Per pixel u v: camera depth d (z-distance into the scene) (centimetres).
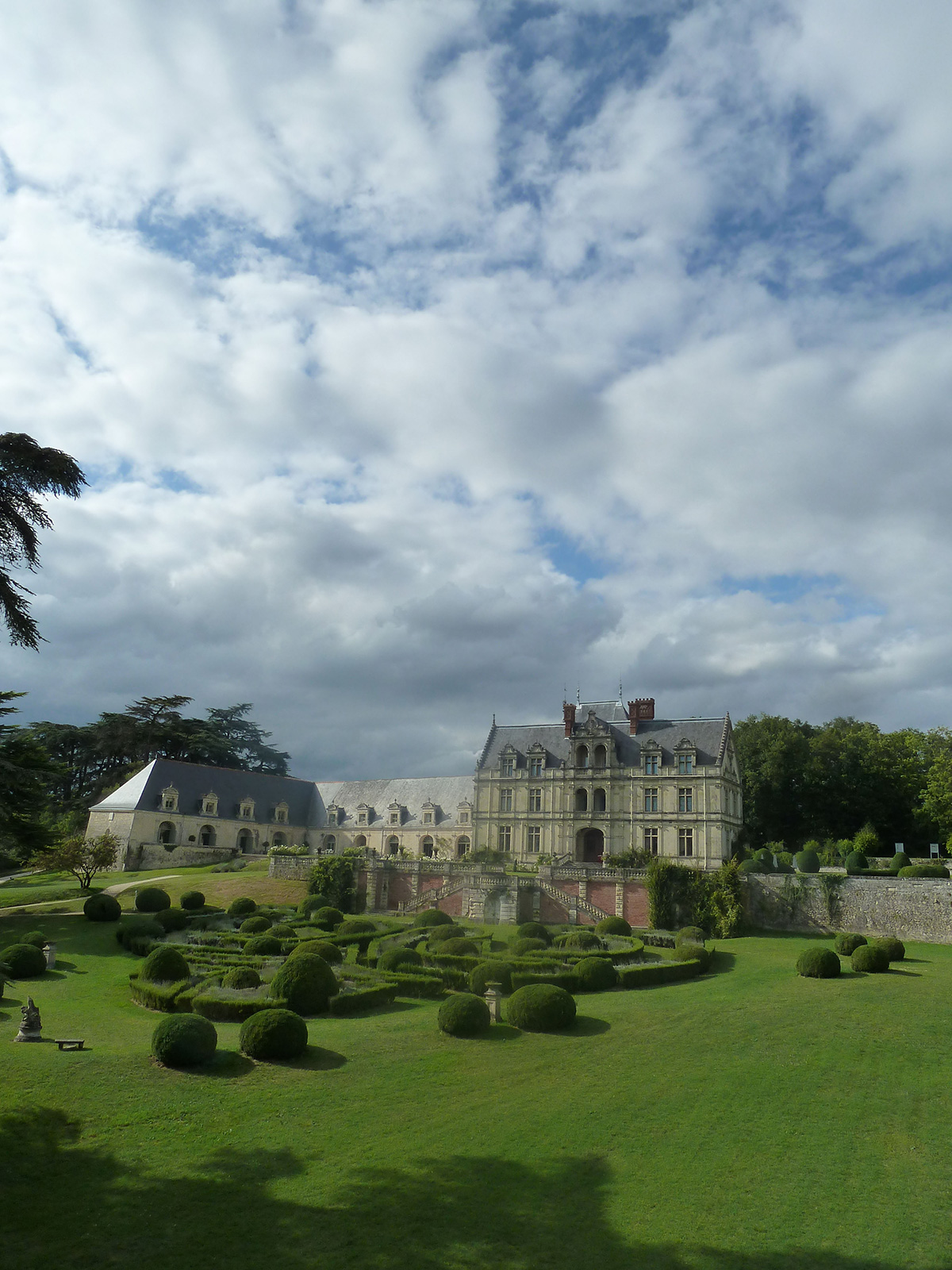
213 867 8706
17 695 3844
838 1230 1722
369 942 4906
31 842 4678
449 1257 1575
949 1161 2036
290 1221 1675
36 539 2309
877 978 4131
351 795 11262
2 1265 1471
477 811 8294
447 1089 2450
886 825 8362
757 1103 2381
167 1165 1873
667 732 7862
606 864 6756
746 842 8231
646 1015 3369
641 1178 1922
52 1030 2995
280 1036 2631
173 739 11500
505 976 3769
